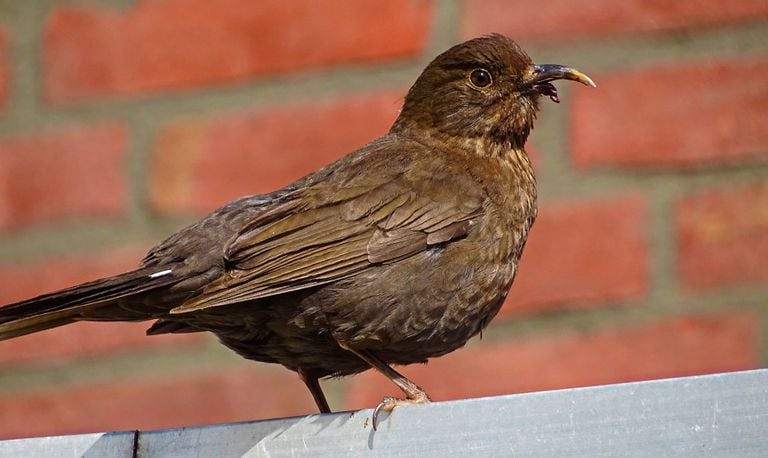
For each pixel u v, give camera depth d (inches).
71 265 419.5
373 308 344.5
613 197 403.9
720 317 392.2
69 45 433.1
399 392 406.9
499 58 391.2
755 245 394.6
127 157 424.8
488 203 366.0
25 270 421.1
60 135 428.8
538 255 404.8
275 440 279.6
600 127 409.4
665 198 401.7
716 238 396.8
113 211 422.3
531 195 383.9
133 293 331.6
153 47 430.0
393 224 352.5
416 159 373.4
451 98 393.1
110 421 413.4
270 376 412.2
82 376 417.4
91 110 429.4
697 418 260.2
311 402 409.7
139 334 418.6
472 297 356.2
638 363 394.6
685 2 412.8
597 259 401.7
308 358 359.6
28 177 426.9
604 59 414.3
